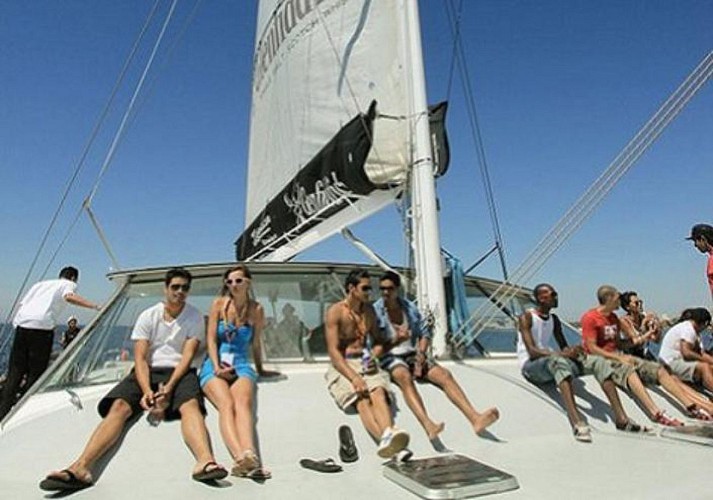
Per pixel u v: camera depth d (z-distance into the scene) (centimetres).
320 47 598
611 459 319
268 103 749
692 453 331
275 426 346
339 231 552
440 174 549
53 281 645
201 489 280
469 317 494
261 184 777
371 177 507
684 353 520
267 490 277
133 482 291
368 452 335
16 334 619
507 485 268
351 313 407
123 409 333
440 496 257
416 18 501
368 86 541
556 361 420
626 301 670
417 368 403
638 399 450
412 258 500
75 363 419
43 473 303
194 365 382
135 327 376
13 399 599
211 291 481
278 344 448
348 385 372
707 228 456
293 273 498
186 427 328
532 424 389
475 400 404
